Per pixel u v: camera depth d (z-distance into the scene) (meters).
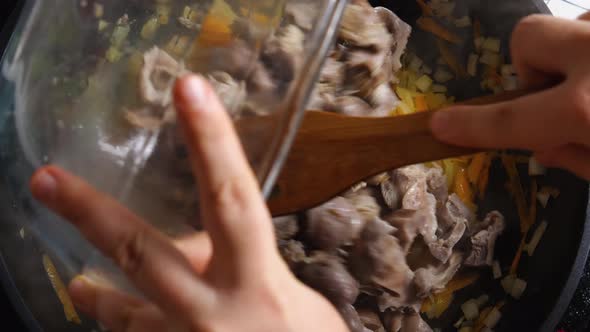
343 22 0.67
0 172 0.46
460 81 0.81
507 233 0.74
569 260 0.62
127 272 0.37
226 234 0.35
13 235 0.55
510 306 0.69
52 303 0.60
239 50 0.44
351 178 0.48
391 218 0.66
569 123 0.41
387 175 0.67
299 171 0.49
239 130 0.41
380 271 0.62
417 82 0.82
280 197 0.50
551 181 0.68
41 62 0.45
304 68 0.42
